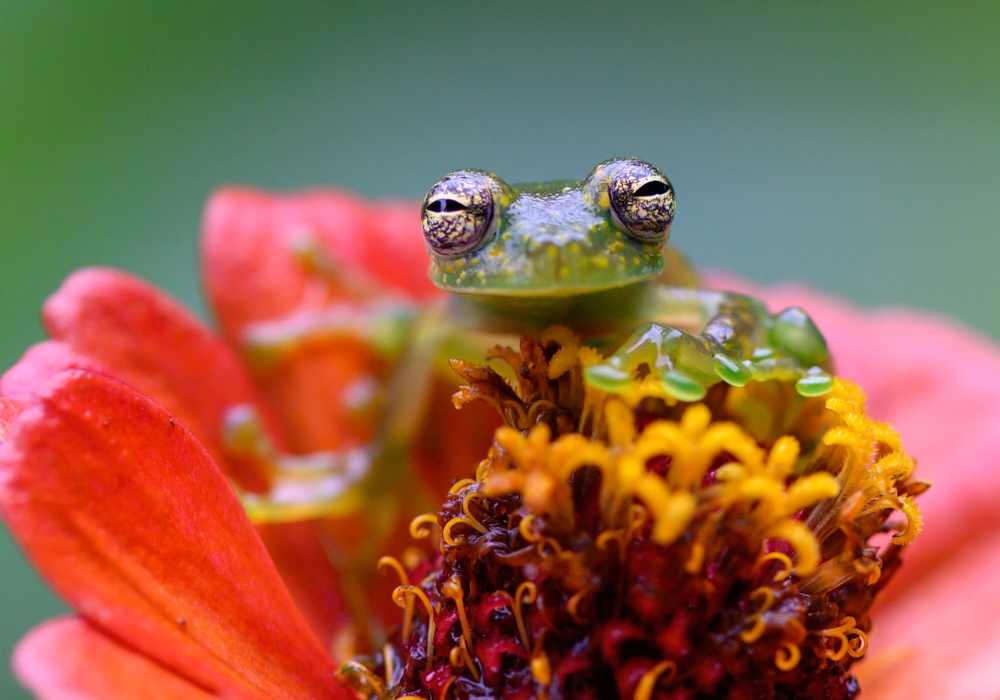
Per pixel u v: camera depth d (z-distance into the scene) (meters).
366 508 0.13
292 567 0.13
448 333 0.13
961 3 0.21
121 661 0.11
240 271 0.14
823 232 0.19
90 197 0.17
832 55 0.21
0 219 0.16
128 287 0.13
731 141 0.20
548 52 0.21
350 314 0.14
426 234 0.12
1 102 0.17
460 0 0.21
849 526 0.12
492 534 0.12
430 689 0.12
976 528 0.13
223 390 0.13
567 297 0.12
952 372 0.14
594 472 0.11
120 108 0.17
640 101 0.21
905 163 0.20
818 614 0.12
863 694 0.13
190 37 0.19
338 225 0.14
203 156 0.18
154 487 0.11
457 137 0.20
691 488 0.11
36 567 0.11
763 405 0.12
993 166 0.19
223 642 0.11
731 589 0.11
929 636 0.13
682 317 0.12
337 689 0.12
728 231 0.19
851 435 0.12
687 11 0.21
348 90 0.20
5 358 0.16
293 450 0.14
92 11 0.17
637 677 0.11
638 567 0.11
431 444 0.13
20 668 0.11
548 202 0.12
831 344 0.14
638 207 0.12
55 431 0.11
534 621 0.11
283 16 0.20
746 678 0.11
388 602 0.13
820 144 0.20
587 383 0.11
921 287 0.19
